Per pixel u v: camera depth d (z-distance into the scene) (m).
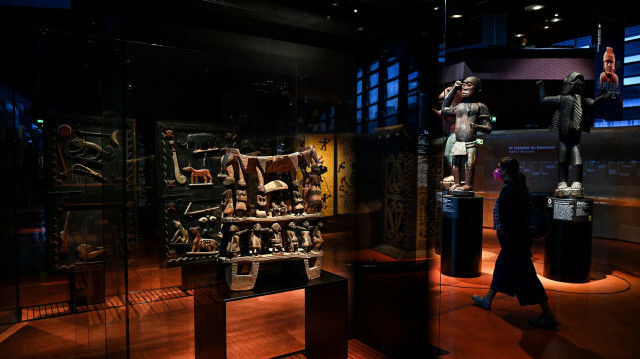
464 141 5.77
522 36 8.95
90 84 2.46
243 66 2.98
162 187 3.11
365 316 3.01
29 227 4.02
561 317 4.05
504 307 4.38
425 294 2.83
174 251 3.19
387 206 2.95
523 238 3.89
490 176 10.41
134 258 3.04
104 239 2.01
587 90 8.61
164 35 2.52
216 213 3.36
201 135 3.15
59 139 3.69
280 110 3.07
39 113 3.84
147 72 2.83
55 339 3.18
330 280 2.61
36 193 3.93
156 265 3.13
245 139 3.16
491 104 9.57
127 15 2.30
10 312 3.64
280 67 2.97
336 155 3.02
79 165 3.77
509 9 7.84
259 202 2.54
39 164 3.92
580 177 5.57
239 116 3.12
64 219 3.70
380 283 2.94
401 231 2.89
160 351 2.58
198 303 2.49
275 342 2.99
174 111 3.06
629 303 4.51
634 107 8.70
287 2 2.57
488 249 7.78
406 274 2.87
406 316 2.87
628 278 5.66
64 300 4.08
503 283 4.05
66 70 3.76
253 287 2.43
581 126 5.53
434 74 2.69
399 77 2.75
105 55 1.96
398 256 2.89
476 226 5.62
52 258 3.64
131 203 2.99
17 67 3.74
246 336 3.07
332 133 3.01
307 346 2.85
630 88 8.72
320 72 2.90
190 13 2.45
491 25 8.08
